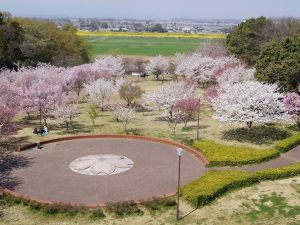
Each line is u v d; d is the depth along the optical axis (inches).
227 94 1555.1
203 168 1247.5
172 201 990.4
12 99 1713.8
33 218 928.9
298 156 1349.7
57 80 2151.8
